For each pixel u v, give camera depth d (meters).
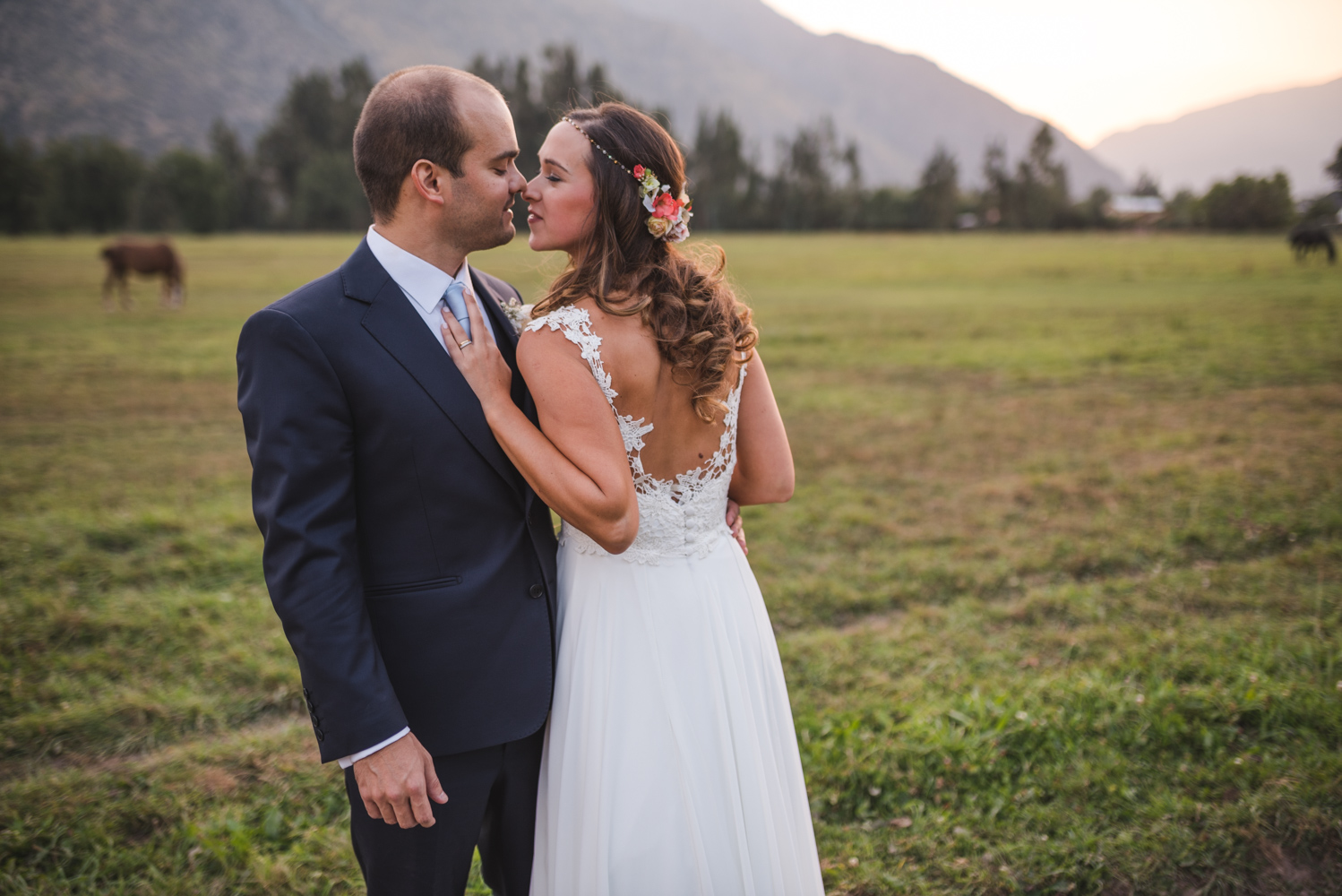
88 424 8.26
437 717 1.60
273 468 1.43
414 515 1.58
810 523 5.41
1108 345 12.02
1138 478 6.09
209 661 3.61
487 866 1.90
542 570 1.71
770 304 18.08
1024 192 70.12
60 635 3.86
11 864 2.38
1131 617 3.91
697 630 1.68
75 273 25.84
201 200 63.91
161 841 2.52
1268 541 4.82
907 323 14.86
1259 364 10.24
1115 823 2.44
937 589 4.39
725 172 78.44
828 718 3.06
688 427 1.67
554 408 1.51
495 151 1.56
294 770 2.84
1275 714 2.86
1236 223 52.81
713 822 1.63
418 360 1.56
